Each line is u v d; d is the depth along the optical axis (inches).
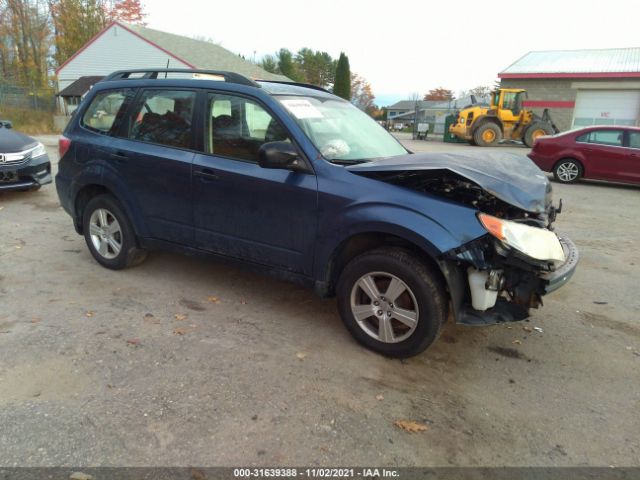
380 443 100.7
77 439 97.3
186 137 161.0
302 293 175.8
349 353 135.4
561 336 152.3
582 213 331.9
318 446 98.8
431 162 130.2
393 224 122.3
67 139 191.0
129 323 147.4
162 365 125.0
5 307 154.7
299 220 138.7
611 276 207.9
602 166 444.8
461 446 101.3
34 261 198.1
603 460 99.0
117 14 1647.4
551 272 123.6
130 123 175.8
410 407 113.0
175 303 163.2
